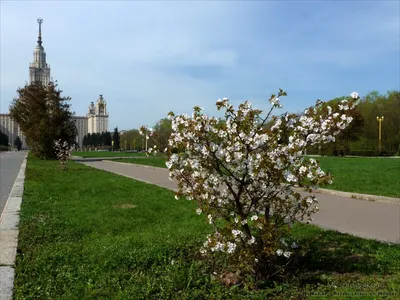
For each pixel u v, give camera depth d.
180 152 4.56
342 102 4.58
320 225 7.68
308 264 5.06
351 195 11.78
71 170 23.44
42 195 11.36
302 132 4.55
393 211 9.41
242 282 4.30
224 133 4.28
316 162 4.34
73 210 8.89
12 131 160.88
